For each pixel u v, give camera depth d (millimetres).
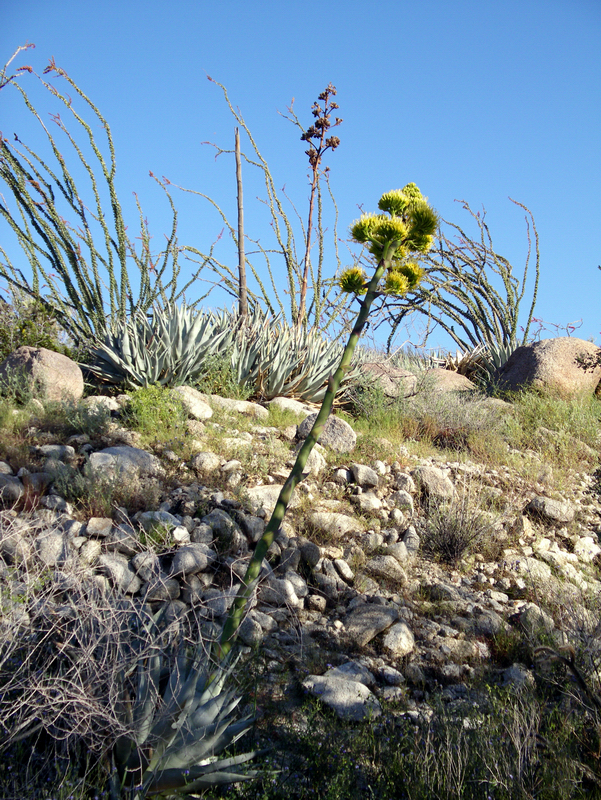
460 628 4113
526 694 3312
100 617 2688
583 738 2900
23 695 2482
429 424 7695
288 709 3191
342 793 2551
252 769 2666
